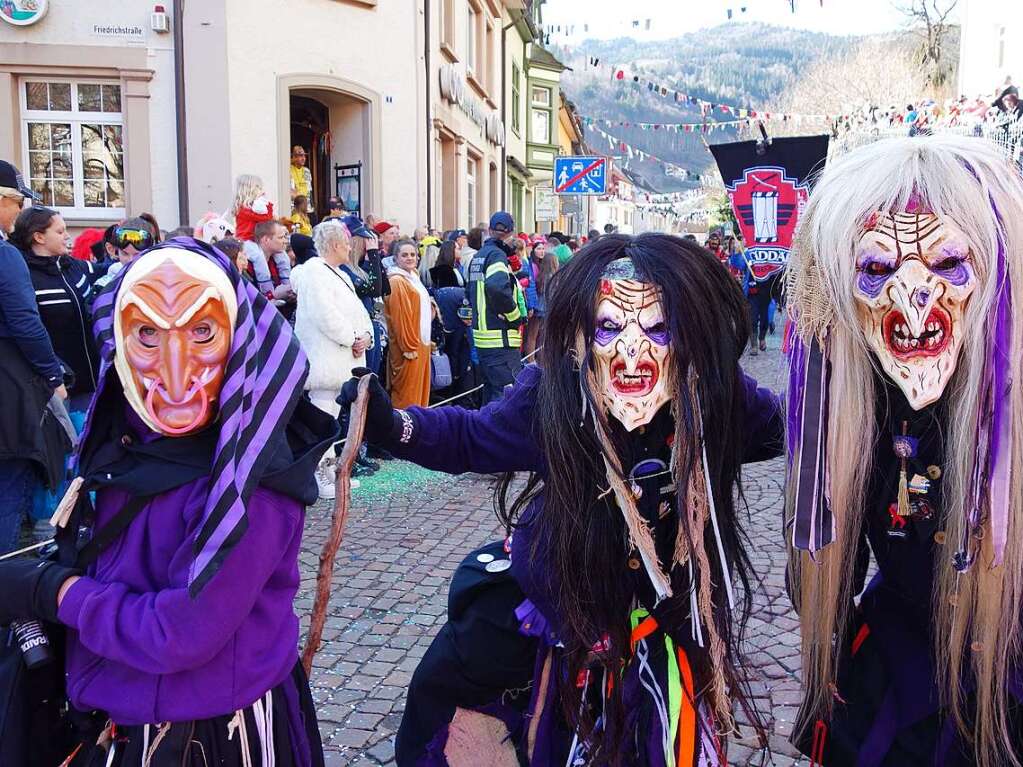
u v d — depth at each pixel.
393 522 5.22
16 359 4.04
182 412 1.53
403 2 11.48
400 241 6.94
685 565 1.83
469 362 8.04
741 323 1.85
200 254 1.61
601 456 1.78
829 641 1.83
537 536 1.87
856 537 1.77
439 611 3.87
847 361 1.69
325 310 5.36
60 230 4.84
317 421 1.78
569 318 1.77
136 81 9.58
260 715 1.65
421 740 2.11
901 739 1.80
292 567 1.71
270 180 10.12
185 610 1.50
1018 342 1.59
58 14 9.43
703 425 1.76
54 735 1.69
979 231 1.58
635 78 16.94
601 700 1.92
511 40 21.55
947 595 1.69
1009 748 1.67
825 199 1.69
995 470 1.60
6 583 1.60
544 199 19.44
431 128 12.65
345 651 3.47
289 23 10.18
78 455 1.66
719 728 1.88
